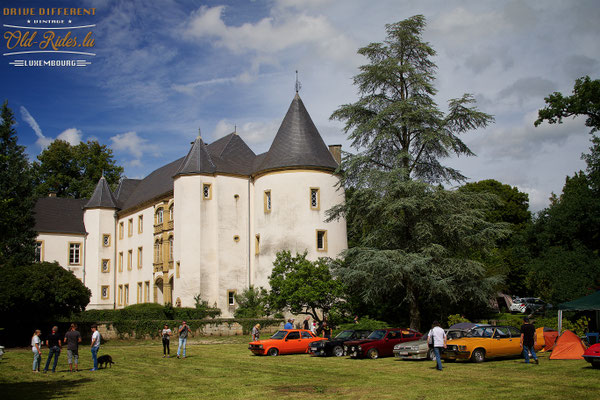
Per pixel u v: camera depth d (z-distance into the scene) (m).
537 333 23.00
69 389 15.91
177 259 42.56
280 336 25.48
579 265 31.02
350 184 32.09
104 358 20.92
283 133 42.09
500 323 30.66
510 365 18.72
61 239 54.66
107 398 14.37
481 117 29.72
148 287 49.50
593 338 22.44
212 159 43.88
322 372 18.64
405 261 27.86
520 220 56.38
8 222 20.33
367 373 18.03
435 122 30.20
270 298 33.28
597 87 34.16
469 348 19.69
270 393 14.63
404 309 34.28
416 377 16.70
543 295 38.44
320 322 31.94
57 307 31.77
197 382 16.88
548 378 15.55
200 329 35.06
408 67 30.44
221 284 41.62
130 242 54.41
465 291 29.19
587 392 13.32
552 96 36.44
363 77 31.72
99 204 56.66
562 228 34.00
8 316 31.89
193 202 42.38
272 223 40.47
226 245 42.38
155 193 51.28
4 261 32.72
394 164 30.91
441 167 31.58
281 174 40.53
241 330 36.09
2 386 16.59
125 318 35.91
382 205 29.59
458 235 29.28
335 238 40.56
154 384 16.62
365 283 29.19
